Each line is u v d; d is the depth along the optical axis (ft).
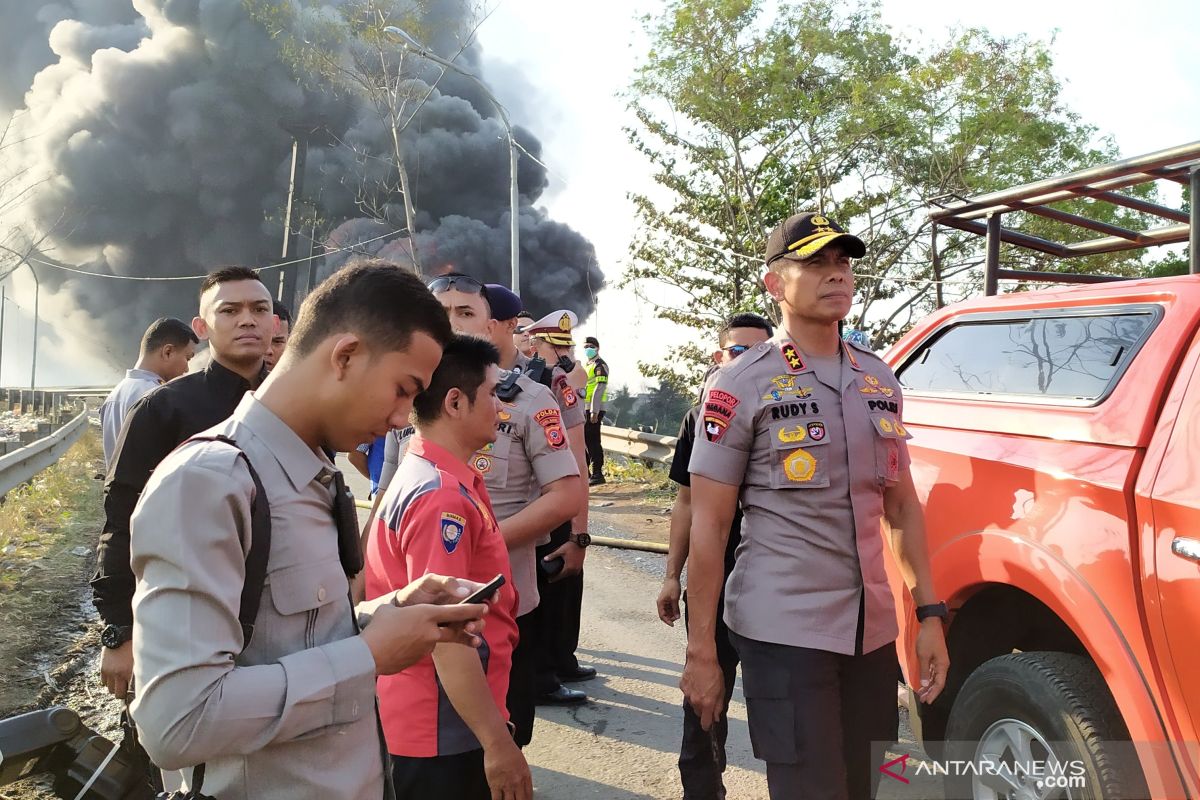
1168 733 7.16
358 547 5.32
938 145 49.80
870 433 8.20
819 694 7.80
